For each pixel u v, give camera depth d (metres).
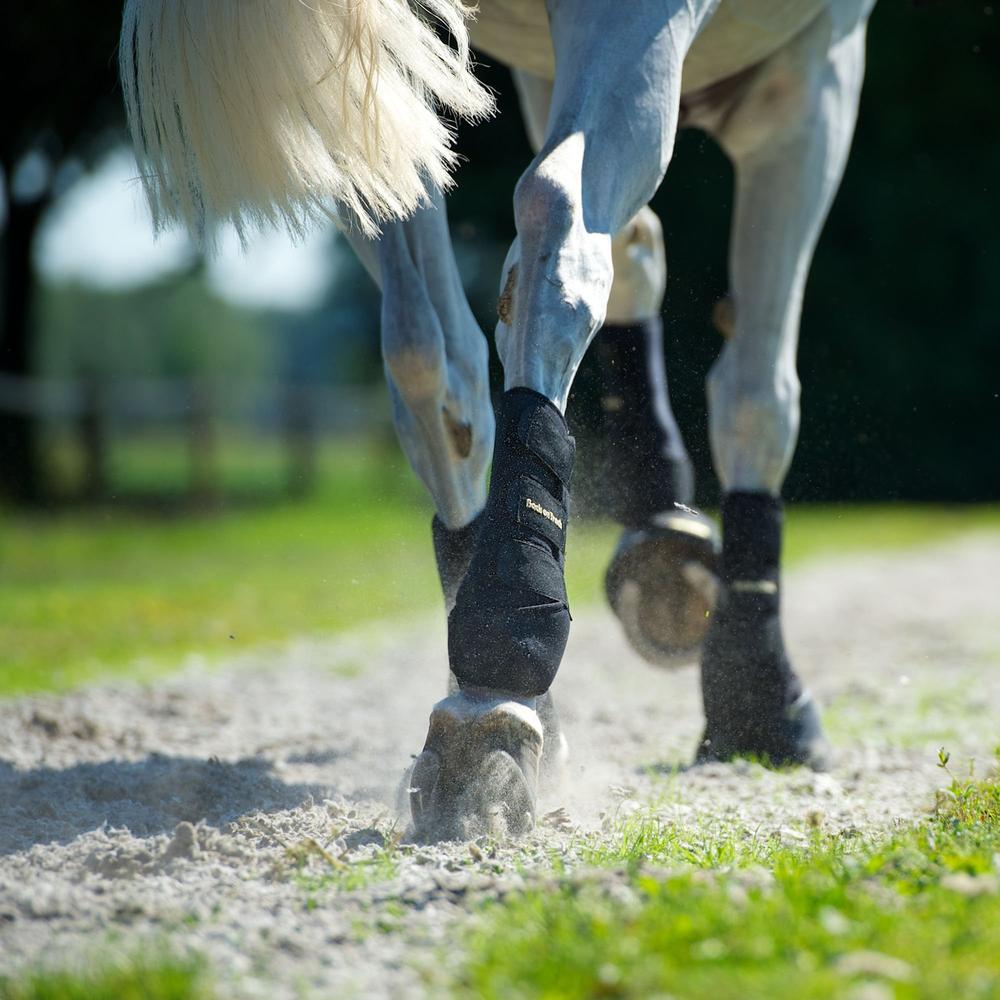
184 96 4.44
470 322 5.41
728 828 5.03
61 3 23.38
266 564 18.59
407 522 22.75
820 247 34.69
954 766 6.48
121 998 3.07
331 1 4.42
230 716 8.40
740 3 5.33
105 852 4.50
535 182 4.55
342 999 3.16
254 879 4.20
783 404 6.46
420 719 8.17
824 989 2.83
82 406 28.56
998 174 34.53
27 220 30.19
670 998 2.84
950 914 3.34
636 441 6.80
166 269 31.84
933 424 34.91
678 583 6.48
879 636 12.26
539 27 5.33
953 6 31.86
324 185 4.59
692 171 25.11
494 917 3.52
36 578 17.06
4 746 6.96
